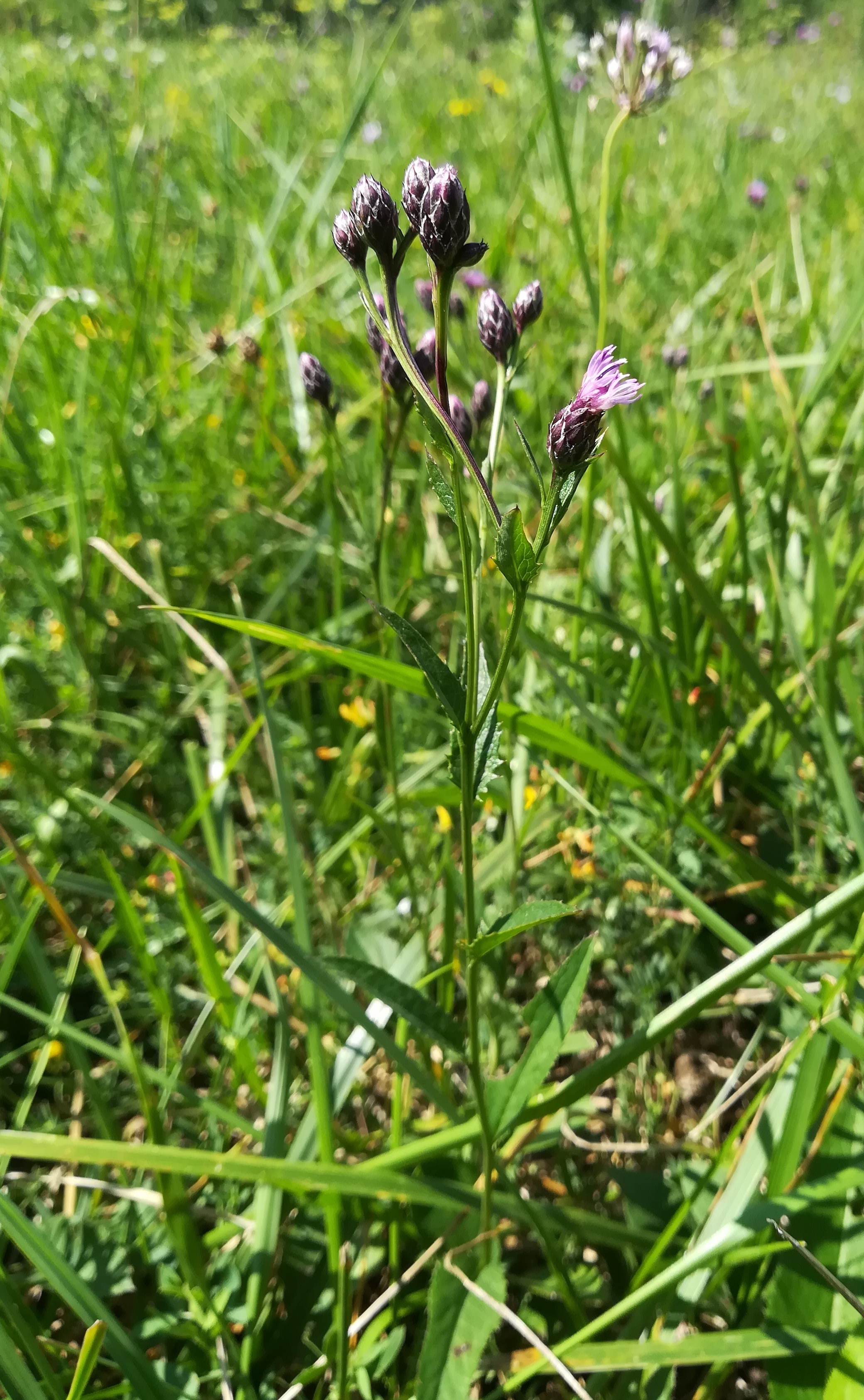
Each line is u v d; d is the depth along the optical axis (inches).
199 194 31.0
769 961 7.2
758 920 12.3
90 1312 7.3
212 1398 8.2
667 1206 9.3
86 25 58.4
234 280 24.4
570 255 24.5
